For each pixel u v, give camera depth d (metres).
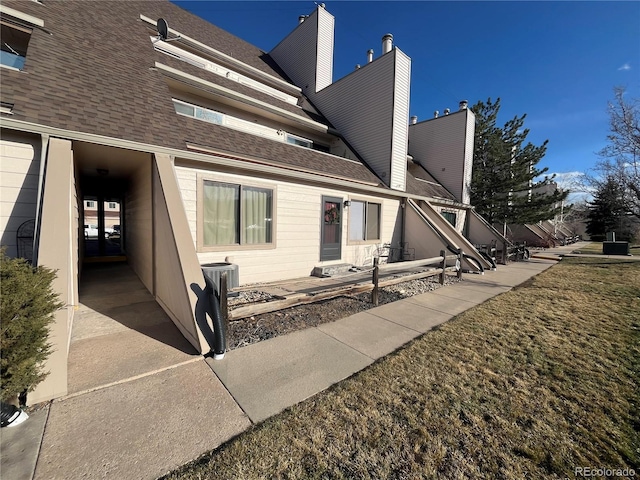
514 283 7.43
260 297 5.41
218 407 2.26
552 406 2.33
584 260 12.50
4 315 1.95
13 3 5.60
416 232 10.52
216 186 5.91
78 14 6.71
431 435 1.99
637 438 1.97
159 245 4.64
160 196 4.43
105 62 5.79
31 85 4.28
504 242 12.96
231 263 6.05
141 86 5.85
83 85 4.93
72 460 1.72
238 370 2.85
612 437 1.98
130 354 3.12
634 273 8.80
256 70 10.41
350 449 1.85
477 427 2.07
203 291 3.47
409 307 5.18
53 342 2.40
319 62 12.62
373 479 1.63
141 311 4.50
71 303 3.53
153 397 2.38
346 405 2.30
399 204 10.75
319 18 12.44
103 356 3.06
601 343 3.56
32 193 3.96
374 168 10.62
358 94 11.04
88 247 12.24
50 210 3.14
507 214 15.94
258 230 6.66
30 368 2.06
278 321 4.28
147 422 2.07
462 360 3.10
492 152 15.57
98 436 1.92
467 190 15.15
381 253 10.11
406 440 1.94
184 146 5.21
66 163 3.65
